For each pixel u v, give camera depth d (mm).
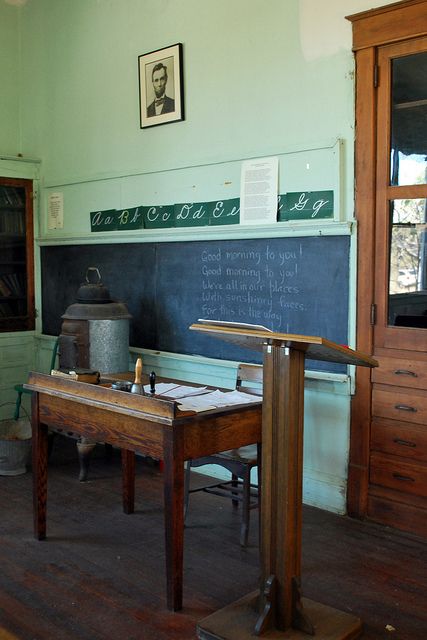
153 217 5078
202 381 4781
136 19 5105
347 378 3898
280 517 2604
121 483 4582
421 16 3527
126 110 5246
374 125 3770
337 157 3887
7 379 6008
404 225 3697
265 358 2609
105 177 5418
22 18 6156
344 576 3195
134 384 3160
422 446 3658
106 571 3232
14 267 6082
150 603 2926
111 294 5461
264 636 2582
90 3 5480
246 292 4441
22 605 2910
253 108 4352
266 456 2627
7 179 5922
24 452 4781
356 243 3855
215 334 2688
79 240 5684
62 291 5945
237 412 3039
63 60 5777
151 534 3689
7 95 6188
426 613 2857
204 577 3178
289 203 4168
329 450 4051
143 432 2969
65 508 4090
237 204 4461
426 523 3648
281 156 4195
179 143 4852
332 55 3922
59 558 3379
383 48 3711
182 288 4879
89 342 4758
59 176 5926
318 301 4051
